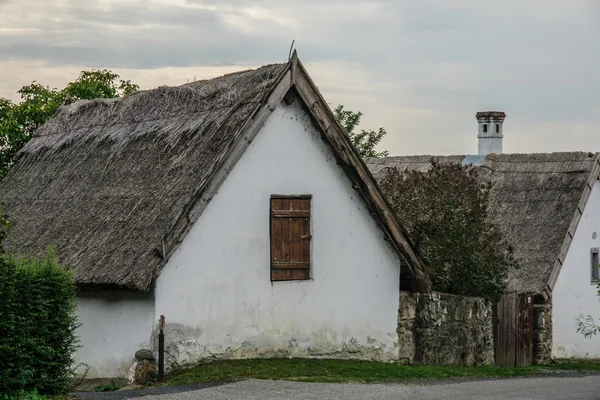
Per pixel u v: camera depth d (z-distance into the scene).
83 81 30.36
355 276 19.00
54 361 13.70
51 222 18.95
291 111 17.98
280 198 17.84
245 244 17.30
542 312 25.11
